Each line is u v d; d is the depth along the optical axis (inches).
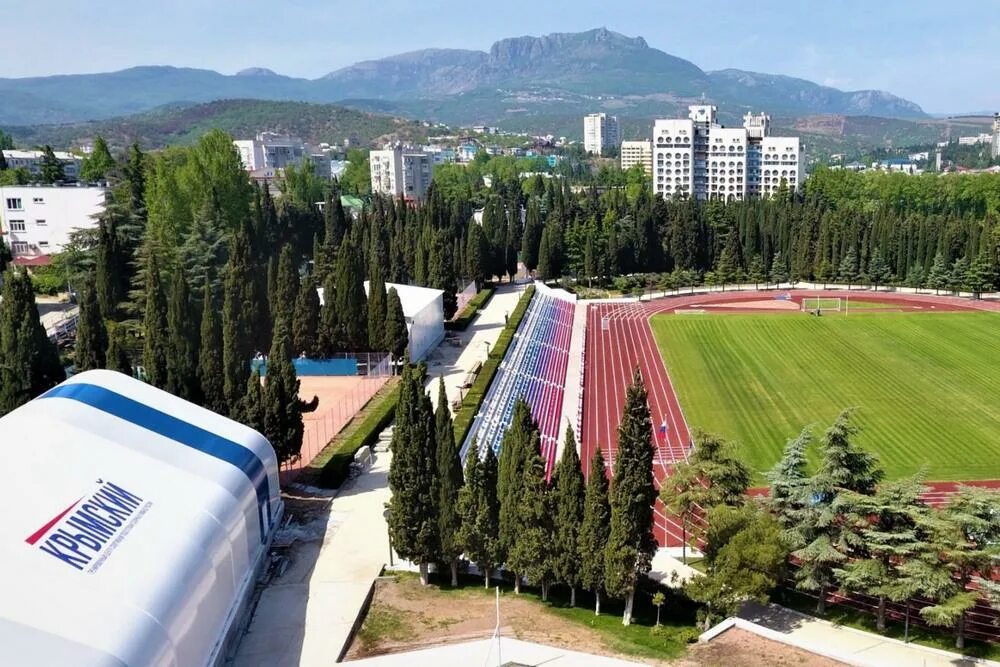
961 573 1684.3
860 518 1769.2
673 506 1905.8
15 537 1286.9
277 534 2041.1
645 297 5979.3
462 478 1839.3
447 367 3587.6
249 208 4977.9
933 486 2566.4
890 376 3843.5
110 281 3590.1
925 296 5940.0
